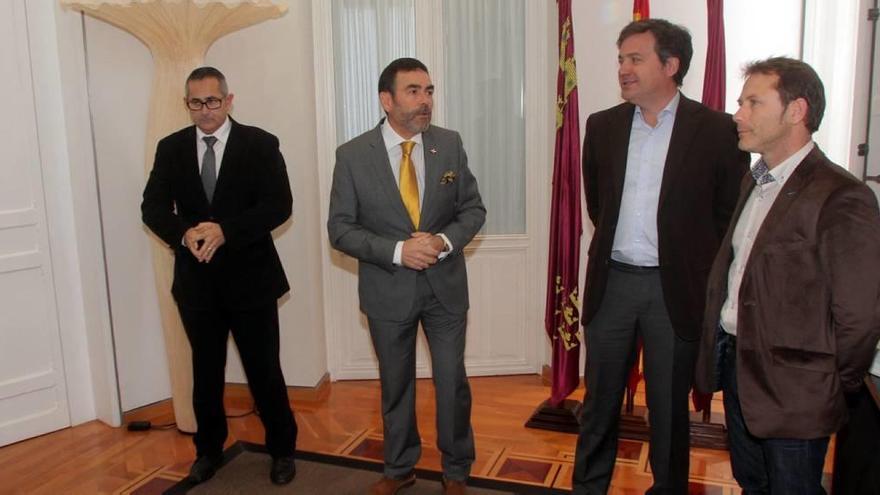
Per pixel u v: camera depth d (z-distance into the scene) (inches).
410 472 103.9
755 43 139.0
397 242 90.7
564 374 125.0
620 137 86.0
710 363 76.4
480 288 155.3
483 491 104.0
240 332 103.4
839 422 65.1
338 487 106.8
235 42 135.9
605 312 88.4
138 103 130.6
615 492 102.7
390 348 95.2
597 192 93.7
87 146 123.7
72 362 131.6
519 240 154.5
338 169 95.0
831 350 63.6
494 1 148.5
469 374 157.5
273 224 100.3
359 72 149.5
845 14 129.9
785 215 65.1
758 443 77.0
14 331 123.6
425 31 147.5
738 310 68.9
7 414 123.4
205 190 102.9
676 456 86.5
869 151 128.7
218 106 99.3
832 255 61.6
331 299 153.3
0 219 120.0
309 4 142.9
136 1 105.4
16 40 119.6
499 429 127.3
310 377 143.8
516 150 153.3
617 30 132.3
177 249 103.1
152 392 137.8
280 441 107.7
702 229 82.1
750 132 67.2
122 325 131.3
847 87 131.0
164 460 117.3
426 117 89.9
